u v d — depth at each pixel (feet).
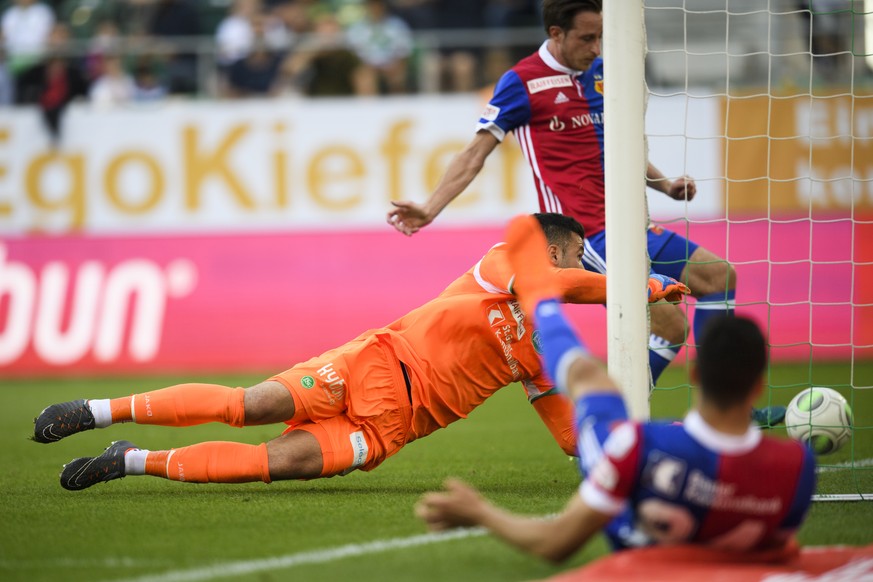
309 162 128.67
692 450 31.04
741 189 123.75
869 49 109.50
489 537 42.06
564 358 34.17
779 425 60.34
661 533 32.30
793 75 128.88
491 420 90.68
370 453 50.29
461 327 51.42
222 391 49.67
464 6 145.79
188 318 126.21
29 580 35.81
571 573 33.86
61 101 129.18
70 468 49.39
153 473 49.83
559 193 63.72
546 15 62.44
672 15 136.56
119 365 125.08
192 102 129.39
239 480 49.60
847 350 123.34
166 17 146.61
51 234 128.57
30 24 150.10
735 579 30.89
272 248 127.75
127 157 129.18
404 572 36.45
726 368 30.60
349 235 127.95
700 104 124.77
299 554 39.24
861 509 47.73
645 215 49.98
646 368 49.60
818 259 122.83
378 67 140.36
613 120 49.85
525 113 62.64
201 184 128.77
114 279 127.24
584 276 50.31
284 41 148.15
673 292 51.31
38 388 113.80
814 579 31.94
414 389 51.16
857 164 122.31
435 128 128.77
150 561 38.24
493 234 127.34
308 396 49.29
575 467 63.67
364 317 126.00
